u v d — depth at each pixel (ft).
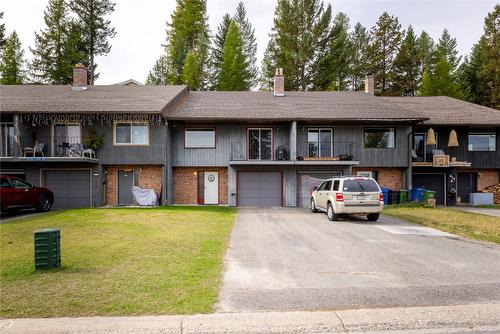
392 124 75.41
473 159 81.10
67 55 131.95
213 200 74.23
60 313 15.47
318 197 54.03
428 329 15.03
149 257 25.36
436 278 21.03
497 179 82.99
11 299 16.98
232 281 20.29
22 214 53.98
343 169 71.61
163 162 68.54
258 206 69.46
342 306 16.65
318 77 128.47
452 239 34.04
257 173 71.61
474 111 83.92
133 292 17.95
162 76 155.33
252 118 68.64
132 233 35.73
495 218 49.70
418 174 81.82
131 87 88.12
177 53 140.26
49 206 59.31
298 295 18.06
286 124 74.08
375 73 146.41
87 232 36.29
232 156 73.05
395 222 45.91
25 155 66.08
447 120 77.97
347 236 35.37
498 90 126.72
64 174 68.85
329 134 75.25
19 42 143.33
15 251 27.96
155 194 67.56
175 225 41.39
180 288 18.66
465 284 19.89
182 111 71.67
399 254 27.45
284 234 36.45
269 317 15.35
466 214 54.75
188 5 148.97
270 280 20.56
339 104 80.02
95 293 17.78
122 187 70.59
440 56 157.89
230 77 125.29
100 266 22.77
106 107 66.39
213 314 15.57
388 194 73.46
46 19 133.59
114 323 14.56
